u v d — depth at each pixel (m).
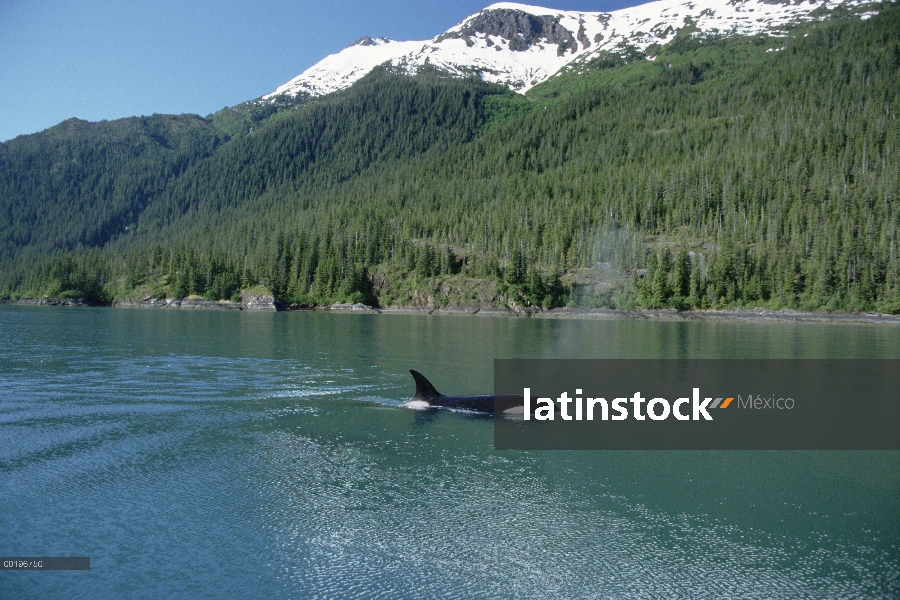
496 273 179.88
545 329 90.88
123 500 15.55
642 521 14.66
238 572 12.31
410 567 12.57
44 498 15.67
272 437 20.83
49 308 170.25
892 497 16.25
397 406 25.69
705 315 151.38
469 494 16.08
